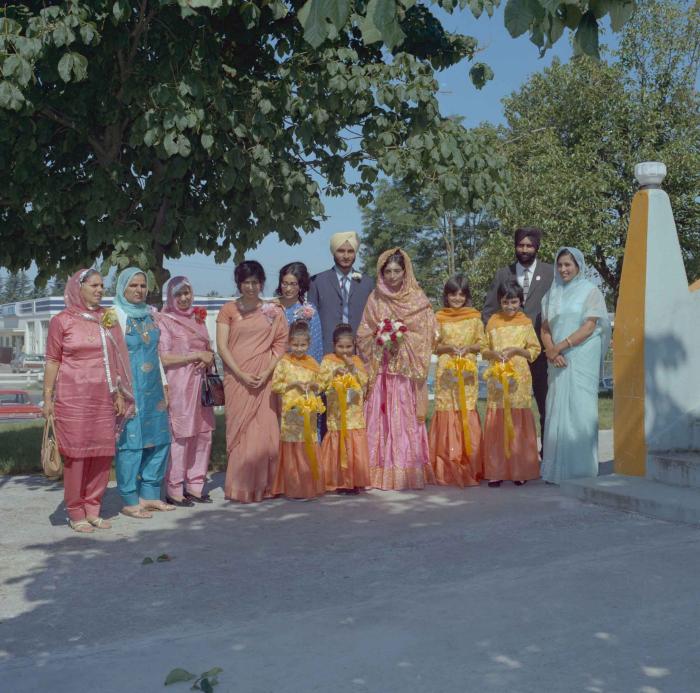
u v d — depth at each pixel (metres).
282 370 7.21
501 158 8.90
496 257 24.52
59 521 6.52
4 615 4.33
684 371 7.32
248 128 8.05
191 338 7.05
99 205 7.87
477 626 3.95
